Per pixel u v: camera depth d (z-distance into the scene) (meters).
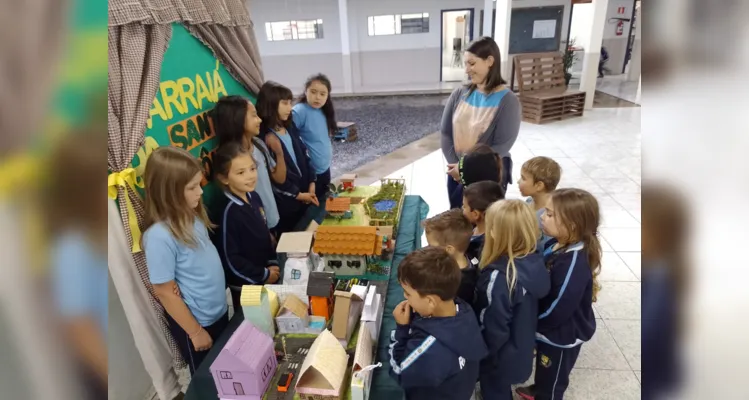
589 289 1.57
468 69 2.28
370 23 10.52
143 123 1.52
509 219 1.42
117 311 1.76
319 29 10.60
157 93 1.72
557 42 10.56
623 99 8.15
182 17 1.83
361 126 7.38
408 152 5.68
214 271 1.60
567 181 4.25
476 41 2.22
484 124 2.32
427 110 8.45
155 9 1.61
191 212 1.49
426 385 1.23
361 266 1.75
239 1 2.44
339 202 2.17
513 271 1.42
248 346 1.23
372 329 1.39
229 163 1.70
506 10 7.25
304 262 1.69
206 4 2.06
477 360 1.32
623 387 1.88
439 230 1.55
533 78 7.00
